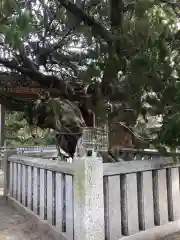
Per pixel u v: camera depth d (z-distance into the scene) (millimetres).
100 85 2846
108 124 3473
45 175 3059
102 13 2820
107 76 2568
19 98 4613
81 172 2264
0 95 4258
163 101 2451
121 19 2395
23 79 4234
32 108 3963
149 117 3180
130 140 3838
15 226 3158
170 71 2281
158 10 2215
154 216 2854
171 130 2332
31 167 3482
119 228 2518
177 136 2334
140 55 2227
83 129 3740
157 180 2922
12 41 1900
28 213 3447
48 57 4012
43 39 3895
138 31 2102
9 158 4473
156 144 2811
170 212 3008
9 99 4328
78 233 2254
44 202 3043
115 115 3121
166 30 2172
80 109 3920
